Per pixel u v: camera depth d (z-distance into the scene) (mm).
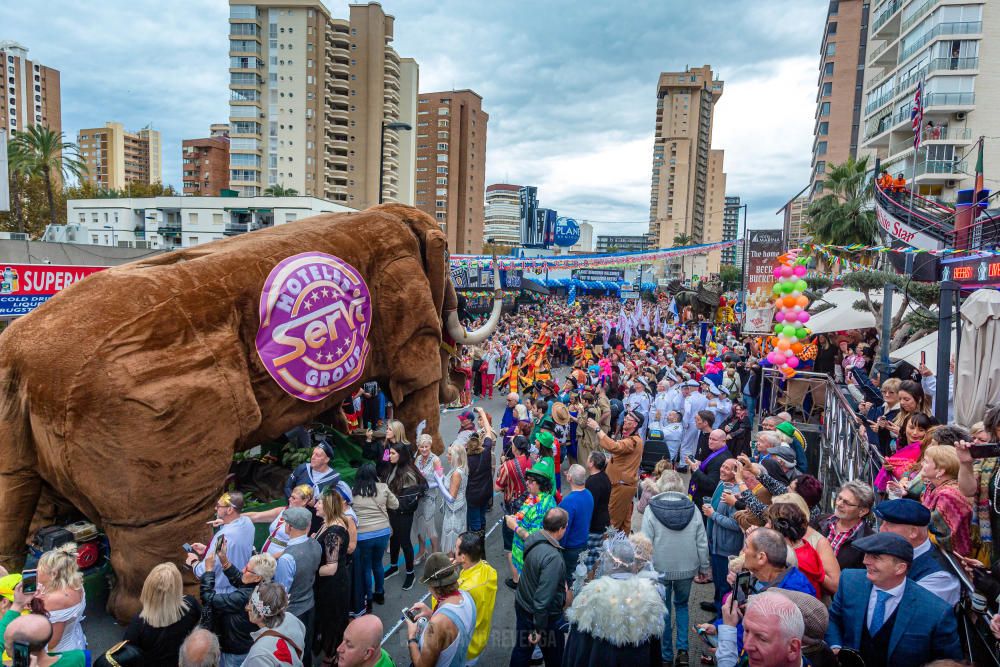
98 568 6008
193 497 5629
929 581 3613
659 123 149375
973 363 6852
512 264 20766
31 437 5391
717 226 176375
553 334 25000
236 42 67562
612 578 4117
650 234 154625
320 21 68750
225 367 5969
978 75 35375
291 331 6770
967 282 7074
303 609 4715
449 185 95188
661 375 15180
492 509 9242
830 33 65750
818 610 3090
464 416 8328
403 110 84312
